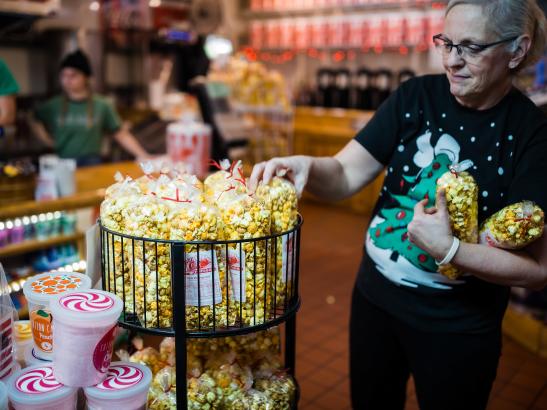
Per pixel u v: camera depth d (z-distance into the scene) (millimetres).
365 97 6867
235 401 1365
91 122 4258
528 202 1320
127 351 1676
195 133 3496
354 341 1834
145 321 1226
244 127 4840
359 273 1835
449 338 1561
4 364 1228
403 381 1845
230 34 8094
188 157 3514
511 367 3178
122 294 1266
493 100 1484
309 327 3578
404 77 6625
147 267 1206
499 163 1471
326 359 3180
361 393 1853
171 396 1341
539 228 1303
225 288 1223
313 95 7406
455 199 1339
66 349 1107
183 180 1369
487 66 1360
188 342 1450
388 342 1745
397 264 1616
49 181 2951
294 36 7406
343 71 7020
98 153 4348
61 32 5617
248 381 1404
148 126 4785
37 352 1274
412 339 1628
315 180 1656
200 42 6551
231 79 5566
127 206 1242
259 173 1425
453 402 1600
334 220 6316
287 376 1486
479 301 1547
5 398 1078
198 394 1337
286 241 1295
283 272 1299
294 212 1360
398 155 1650
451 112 1556
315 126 6934
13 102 3145
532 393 2912
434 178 1551
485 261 1330
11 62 5660
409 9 6453
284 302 1324
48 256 3107
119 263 1263
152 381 1382
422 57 6816
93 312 1096
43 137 4910
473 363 1564
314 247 5273
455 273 1489
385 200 1699
